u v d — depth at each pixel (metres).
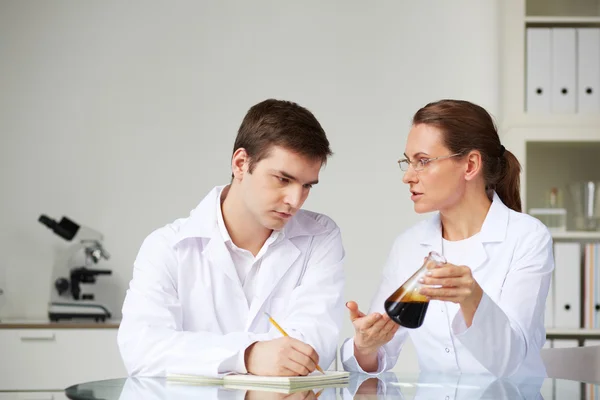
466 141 1.87
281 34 3.66
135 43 3.65
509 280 1.80
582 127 3.34
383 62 3.65
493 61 3.62
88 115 3.63
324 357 1.68
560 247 3.31
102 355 3.18
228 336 1.54
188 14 3.66
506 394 1.29
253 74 3.65
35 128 3.62
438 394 1.29
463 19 3.65
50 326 3.18
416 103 3.64
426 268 1.42
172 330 1.61
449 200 1.90
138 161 3.62
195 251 1.80
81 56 3.65
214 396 1.24
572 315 3.30
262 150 1.63
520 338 1.62
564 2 3.47
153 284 1.73
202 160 3.62
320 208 3.60
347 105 3.64
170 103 3.64
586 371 2.12
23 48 3.64
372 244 3.60
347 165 3.62
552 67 3.38
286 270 1.81
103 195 3.61
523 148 3.34
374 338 1.59
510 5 3.38
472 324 1.53
